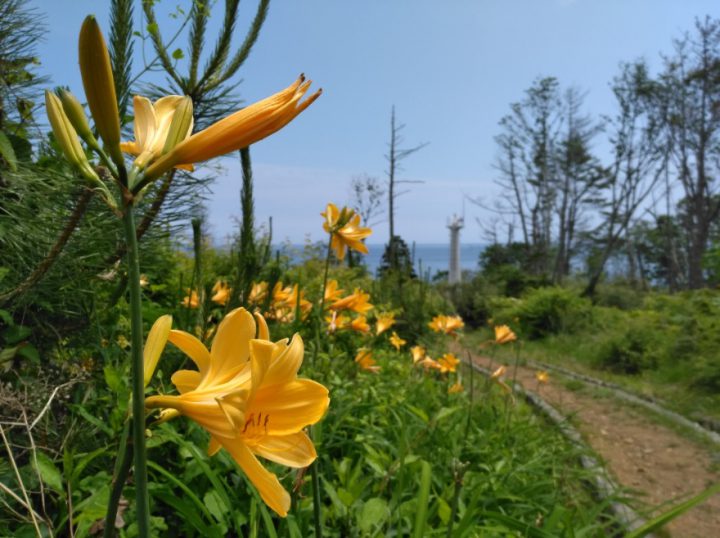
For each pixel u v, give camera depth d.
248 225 2.29
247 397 0.82
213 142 0.81
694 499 1.86
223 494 2.05
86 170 0.79
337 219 3.42
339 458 3.23
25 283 1.72
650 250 42.03
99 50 0.73
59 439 1.97
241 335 0.93
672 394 8.24
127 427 0.81
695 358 8.72
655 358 10.24
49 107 0.78
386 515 2.44
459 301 21.50
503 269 25.36
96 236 1.81
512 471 3.54
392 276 11.40
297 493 1.92
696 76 27.59
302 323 3.59
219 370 0.92
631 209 30.50
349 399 3.61
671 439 6.41
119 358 2.42
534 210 36.16
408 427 3.61
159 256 2.43
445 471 3.20
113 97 0.76
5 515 1.75
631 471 5.44
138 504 0.80
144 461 0.81
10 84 1.91
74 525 1.84
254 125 0.82
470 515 2.24
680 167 29.22
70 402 2.14
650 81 28.77
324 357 3.61
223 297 3.10
